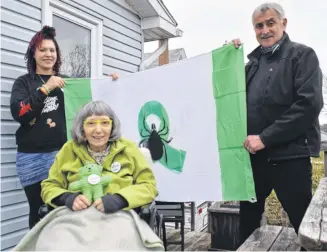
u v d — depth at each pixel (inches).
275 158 89.6
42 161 107.8
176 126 116.7
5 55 130.0
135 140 122.6
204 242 194.7
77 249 71.2
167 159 117.0
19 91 108.0
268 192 101.7
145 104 122.0
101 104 86.7
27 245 77.1
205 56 111.4
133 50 207.6
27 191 109.3
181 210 177.5
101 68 181.0
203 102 112.3
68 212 77.8
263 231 108.5
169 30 222.4
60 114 113.7
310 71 85.4
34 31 142.2
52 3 150.1
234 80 103.3
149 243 73.1
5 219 130.1
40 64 113.3
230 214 173.5
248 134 98.5
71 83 123.3
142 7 204.1
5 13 129.9
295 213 90.0
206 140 111.4
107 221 75.7
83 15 168.4
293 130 85.0
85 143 87.4
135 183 86.3
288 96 88.7
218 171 108.7
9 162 131.6
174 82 117.6
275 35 91.6
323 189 99.9
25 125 107.8
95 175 81.4
